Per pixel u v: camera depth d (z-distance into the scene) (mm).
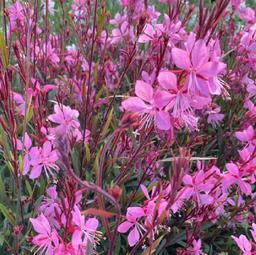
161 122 162
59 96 252
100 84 293
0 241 238
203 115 325
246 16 389
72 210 179
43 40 345
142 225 183
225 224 286
